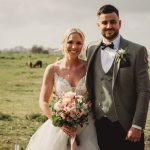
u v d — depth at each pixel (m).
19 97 25.44
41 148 7.29
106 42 6.80
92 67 6.86
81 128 7.10
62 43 7.09
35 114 16.95
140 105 6.53
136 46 6.66
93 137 7.08
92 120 7.10
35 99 24.55
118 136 6.71
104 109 6.71
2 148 11.26
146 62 6.67
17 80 39.12
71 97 6.89
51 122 7.32
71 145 7.06
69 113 6.83
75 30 6.98
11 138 12.51
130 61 6.60
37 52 133.38
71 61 7.10
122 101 6.63
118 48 6.68
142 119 6.53
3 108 20.09
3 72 49.38
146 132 13.92
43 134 7.37
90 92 6.92
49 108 7.11
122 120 6.64
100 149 6.96
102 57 6.75
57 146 7.20
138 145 6.71
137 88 6.61
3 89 30.36
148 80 6.62
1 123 15.07
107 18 6.62
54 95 7.20
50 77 7.20
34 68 58.50
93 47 6.89
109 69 6.66
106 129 6.75
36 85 34.41
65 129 7.00
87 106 6.89
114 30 6.65
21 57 90.94
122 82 6.59
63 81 7.10
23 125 14.80
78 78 7.10
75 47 6.96
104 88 6.69
